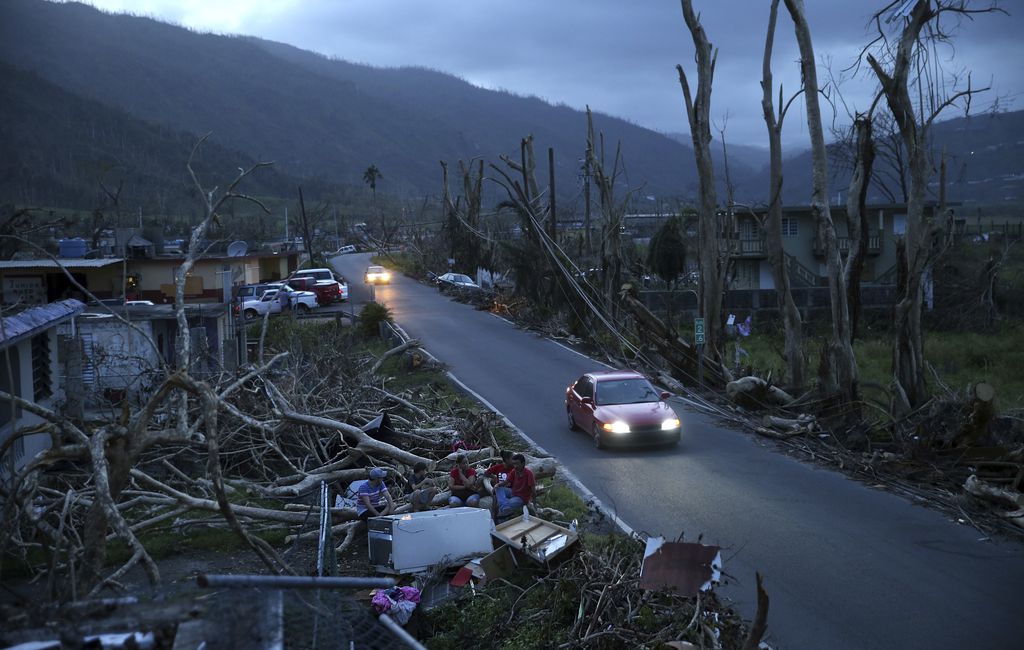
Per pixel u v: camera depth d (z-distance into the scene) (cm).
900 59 1862
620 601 875
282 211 18675
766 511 1344
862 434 1764
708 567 900
